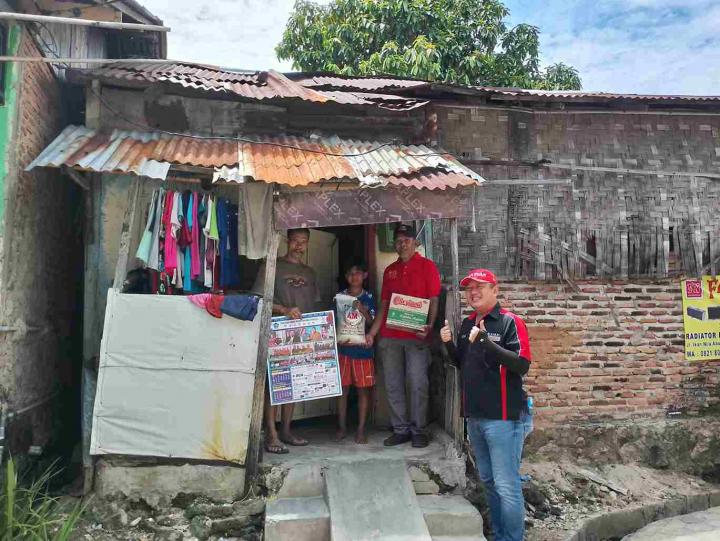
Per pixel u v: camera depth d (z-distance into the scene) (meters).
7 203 4.77
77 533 4.53
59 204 6.19
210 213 5.14
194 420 4.84
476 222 6.67
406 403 5.93
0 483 4.63
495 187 6.74
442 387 6.02
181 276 5.10
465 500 4.99
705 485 6.55
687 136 7.20
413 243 5.84
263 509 4.78
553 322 6.82
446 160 5.75
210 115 5.98
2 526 4.07
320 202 5.12
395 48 11.02
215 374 4.87
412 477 5.12
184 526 4.68
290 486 4.93
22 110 5.02
